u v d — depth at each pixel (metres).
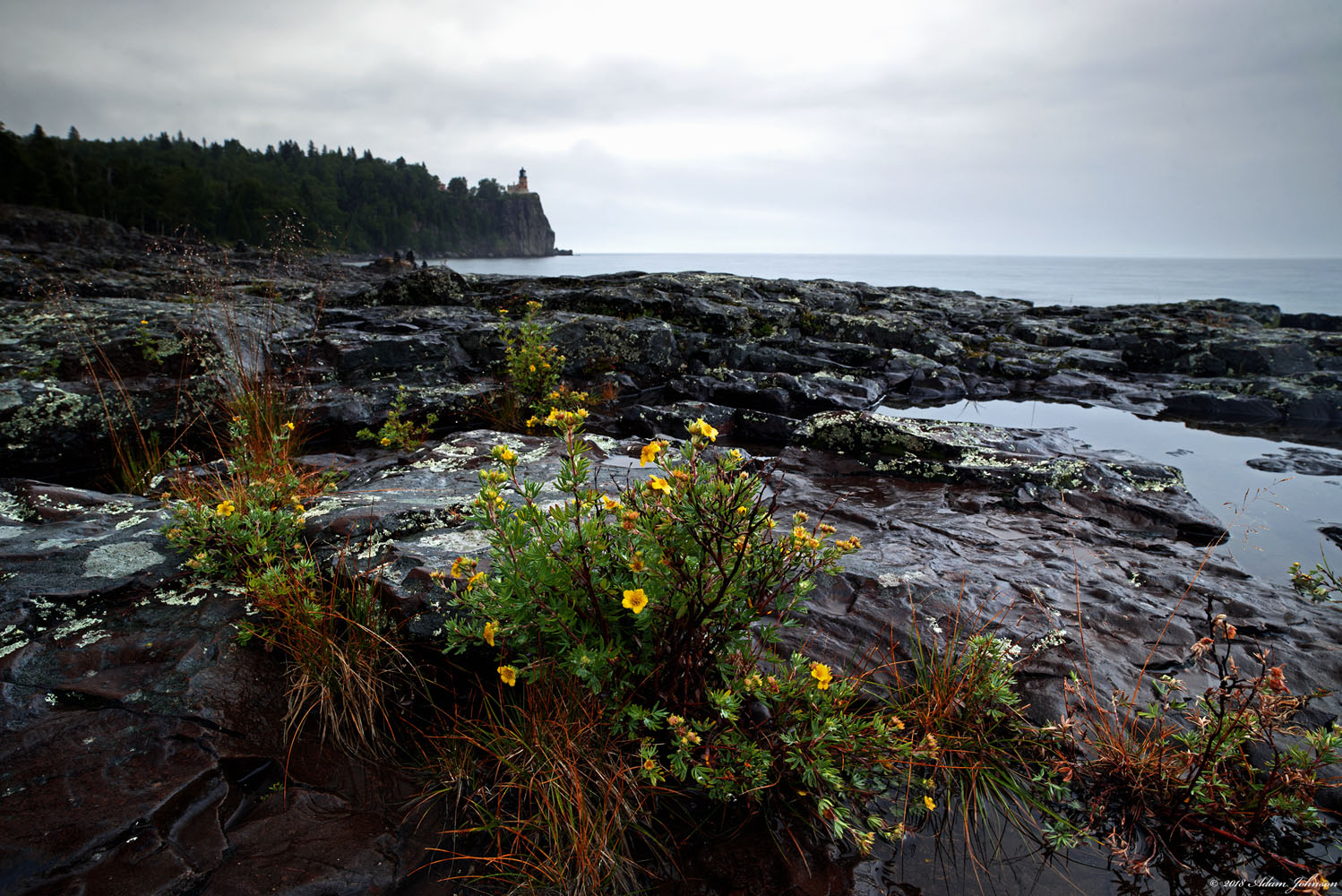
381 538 3.48
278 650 2.83
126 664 2.68
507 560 2.41
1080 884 2.13
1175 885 2.14
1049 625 3.29
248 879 1.97
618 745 2.39
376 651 2.74
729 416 7.51
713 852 2.20
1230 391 10.48
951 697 2.66
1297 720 2.70
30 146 81.75
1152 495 5.51
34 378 6.30
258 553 3.15
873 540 4.32
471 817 2.27
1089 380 11.48
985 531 4.59
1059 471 5.54
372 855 2.10
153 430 6.21
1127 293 48.31
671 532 2.29
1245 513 5.52
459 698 2.75
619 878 2.08
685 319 11.88
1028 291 49.97
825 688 2.31
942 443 6.12
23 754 2.27
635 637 2.41
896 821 2.33
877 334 12.97
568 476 2.34
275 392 6.71
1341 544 4.87
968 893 2.08
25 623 2.79
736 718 2.20
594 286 14.70
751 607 2.37
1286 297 43.62
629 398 9.21
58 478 5.75
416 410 7.34
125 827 2.05
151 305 8.41
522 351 8.12
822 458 6.47
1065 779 2.42
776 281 15.95
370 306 12.77
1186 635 3.26
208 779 2.27
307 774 2.39
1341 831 2.28
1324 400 9.41
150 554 3.27
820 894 2.05
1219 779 2.32
